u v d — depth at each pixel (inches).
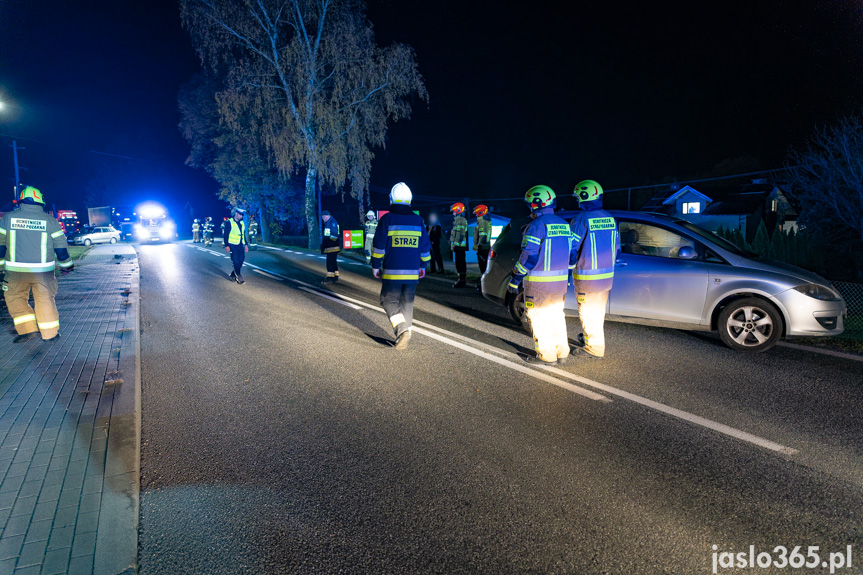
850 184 790.5
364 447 147.1
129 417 164.7
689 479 127.9
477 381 200.5
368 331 286.5
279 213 1389.0
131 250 979.3
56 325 263.9
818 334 223.0
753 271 233.5
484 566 98.4
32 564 97.8
